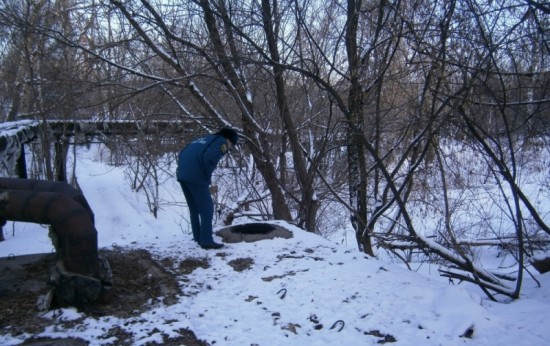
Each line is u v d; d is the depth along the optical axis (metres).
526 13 5.25
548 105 6.28
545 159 9.30
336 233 12.91
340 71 8.56
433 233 9.59
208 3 7.37
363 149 9.00
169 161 11.94
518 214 5.05
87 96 10.35
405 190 9.70
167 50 9.03
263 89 9.96
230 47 8.24
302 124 9.91
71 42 8.27
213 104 10.32
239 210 11.09
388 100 9.27
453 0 5.87
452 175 9.49
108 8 8.41
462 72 6.00
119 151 16.73
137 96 10.12
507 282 6.07
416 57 7.83
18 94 13.31
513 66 6.34
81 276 3.78
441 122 6.51
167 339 3.34
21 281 4.31
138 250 5.61
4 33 9.88
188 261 5.15
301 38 8.43
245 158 11.48
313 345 3.20
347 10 7.93
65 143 12.38
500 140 6.65
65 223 3.75
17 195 3.77
